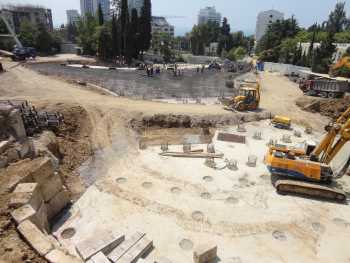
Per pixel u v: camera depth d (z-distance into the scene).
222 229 12.38
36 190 11.70
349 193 15.24
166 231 12.16
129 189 15.00
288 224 12.84
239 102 26.98
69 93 27.59
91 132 20.81
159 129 22.88
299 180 15.66
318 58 54.59
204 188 15.32
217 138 21.94
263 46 86.12
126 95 29.69
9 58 48.06
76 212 13.23
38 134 17.31
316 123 26.16
